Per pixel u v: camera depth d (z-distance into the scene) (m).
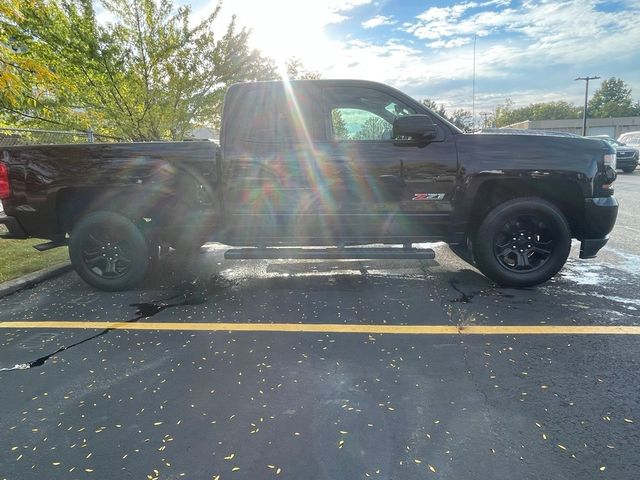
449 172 4.33
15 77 6.19
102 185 4.50
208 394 2.72
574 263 5.56
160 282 5.07
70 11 9.21
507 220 4.43
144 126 10.48
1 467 2.13
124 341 3.50
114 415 2.53
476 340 3.39
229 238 4.67
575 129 62.59
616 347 3.24
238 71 10.98
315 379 2.87
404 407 2.54
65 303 4.43
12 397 2.73
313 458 2.14
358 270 5.44
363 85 4.45
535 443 2.22
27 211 4.61
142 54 10.15
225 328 3.73
